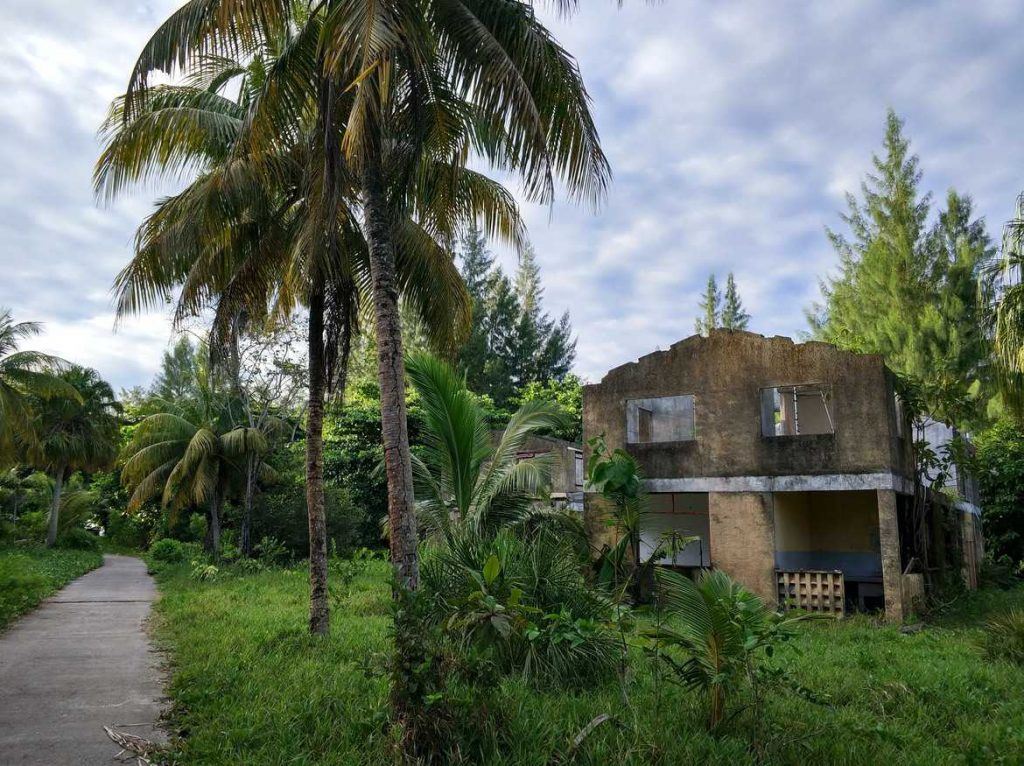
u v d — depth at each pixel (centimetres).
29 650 973
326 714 612
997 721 683
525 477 1338
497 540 904
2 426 2652
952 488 1972
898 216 3469
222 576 2006
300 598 1549
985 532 2455
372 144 746
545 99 753
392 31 641
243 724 587
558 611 793
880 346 3325
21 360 2753
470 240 4316
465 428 1205
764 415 1606
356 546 2648
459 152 859
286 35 864
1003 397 1468
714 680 579
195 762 521
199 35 740
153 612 1388
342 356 1107
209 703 669
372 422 2830
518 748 522
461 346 1120
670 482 1628
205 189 925
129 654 945
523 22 752
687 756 527
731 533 1560
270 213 1039
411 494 723
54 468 3566
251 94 1048
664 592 657
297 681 728
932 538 1759
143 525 3950
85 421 3394
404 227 990
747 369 1595
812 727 608
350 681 728
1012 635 1018
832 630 1262
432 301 1023
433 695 512
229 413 2748
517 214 1049
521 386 4119
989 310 1491
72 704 688
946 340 3188
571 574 871
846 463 1486
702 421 1620
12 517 3700
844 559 1823
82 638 1072
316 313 1045
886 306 3441
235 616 1230
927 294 3362
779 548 1608
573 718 604
